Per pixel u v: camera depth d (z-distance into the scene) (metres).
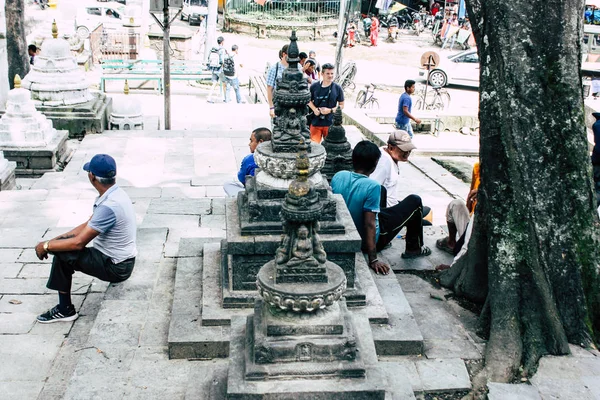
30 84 12.22
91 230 5.23
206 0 36.47
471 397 4.50
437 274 6.08
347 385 3.67
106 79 19.34
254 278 5.06
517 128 5.09
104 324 5.06
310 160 4.97
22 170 10.35
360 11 38.12
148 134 12.41
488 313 5.17
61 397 4.64
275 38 34.69
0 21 12.12
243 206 5.38
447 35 33.41
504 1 5.07
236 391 3.60
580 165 5.18
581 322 5.14
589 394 4.48
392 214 6.14
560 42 5.04
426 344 4.98
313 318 3.76
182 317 4.98
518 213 5.09
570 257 5.17
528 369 4.73
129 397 4.28
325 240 4.95
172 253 6.26
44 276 6.23
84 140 11.85
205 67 21.50
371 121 14.59
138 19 25.94
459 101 21.17
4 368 4.90
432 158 12.55
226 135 12.59
